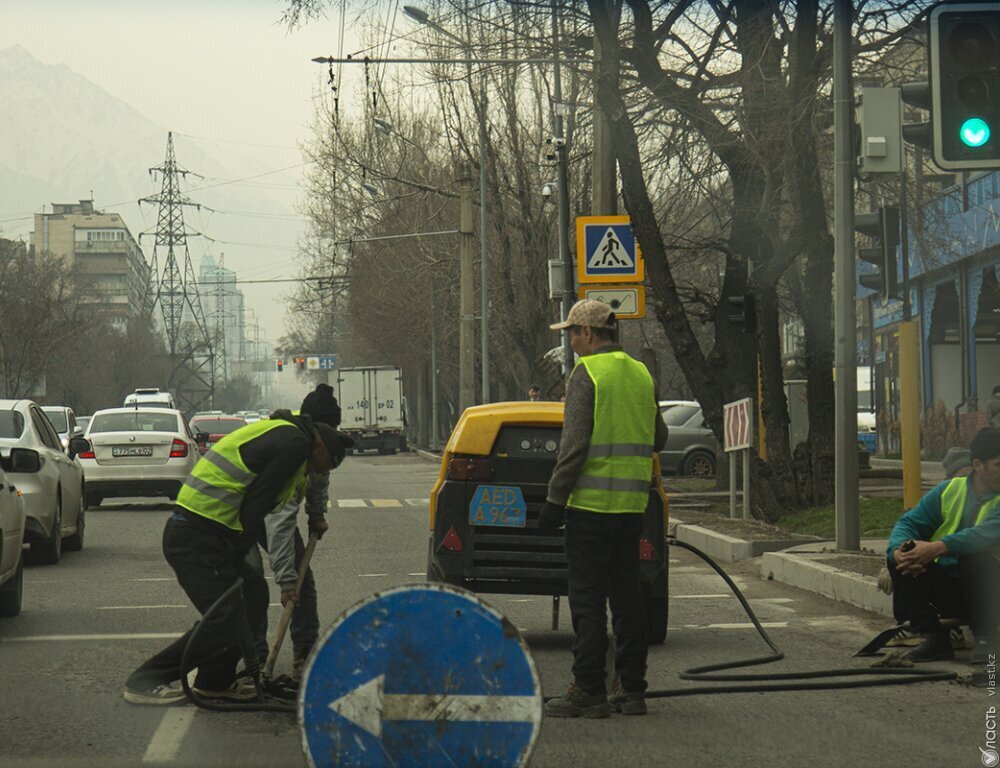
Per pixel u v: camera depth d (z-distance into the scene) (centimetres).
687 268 9606
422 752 1772
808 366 7350
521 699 1775
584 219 7256
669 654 3459
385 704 1772
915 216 8969
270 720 2619
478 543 3406
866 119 5041
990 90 3991
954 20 3981
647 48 6731
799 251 7038
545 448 3422
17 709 2734
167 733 2498
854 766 2277
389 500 10225
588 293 7256
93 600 4531
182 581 2714
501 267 16512
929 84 4022
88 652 3469
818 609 4319
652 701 2827
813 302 7244
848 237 5244
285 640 3619
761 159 6588
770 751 2373
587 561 2622
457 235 18988
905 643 3469
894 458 15975
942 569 3272
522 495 3400
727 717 2658
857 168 5194
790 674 3061
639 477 2628
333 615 4128
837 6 5225
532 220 15800
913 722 2614
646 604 3550
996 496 3247
